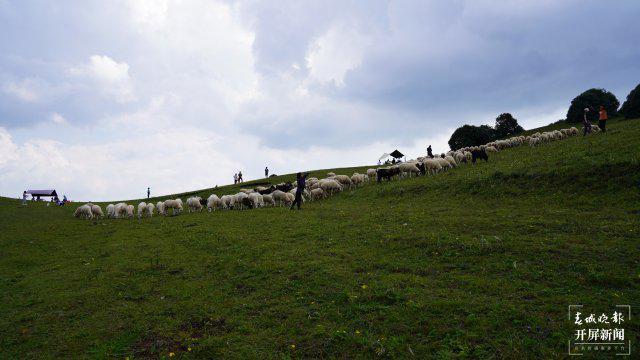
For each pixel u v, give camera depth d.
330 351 8.34
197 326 10.20
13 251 21.94
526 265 11.62
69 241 23.48
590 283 10.09
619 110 73.25
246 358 8.40
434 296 10.21
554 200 19.66
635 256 11.29
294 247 16.45
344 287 11.45
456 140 76.62
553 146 33.91
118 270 15.77
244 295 11.92
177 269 15.31
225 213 29.61
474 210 20.30
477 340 8.00
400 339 8.34
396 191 29.56
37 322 11.40
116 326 10.61
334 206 28.48
